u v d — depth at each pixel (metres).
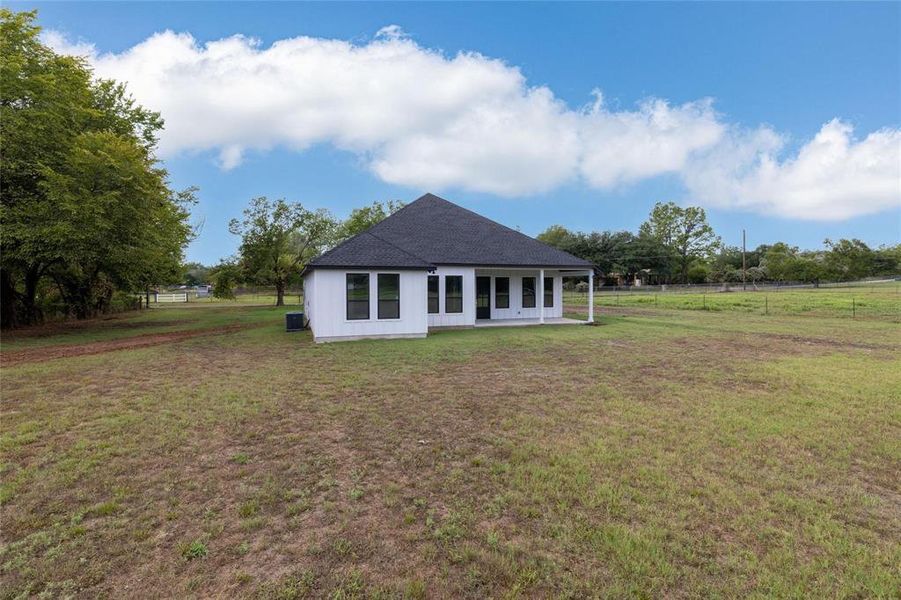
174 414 5.71
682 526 3.07
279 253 36.81
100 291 27.75
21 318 20.17
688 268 69.69
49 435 4.92
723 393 6.78
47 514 3.23
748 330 15.34
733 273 64.50
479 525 3.09
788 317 20.75
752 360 9.62
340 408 5.98
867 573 2.59
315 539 2.92
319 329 12.99
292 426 5.24
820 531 3.04
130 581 2.49
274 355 10.54
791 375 8.04
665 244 67.81
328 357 10.14
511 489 3.64
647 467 4.06
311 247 38.41
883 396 6.58
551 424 5.30
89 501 3.44
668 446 4.59
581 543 2.87
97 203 14.89
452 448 4.55
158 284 29.09
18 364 9.58
